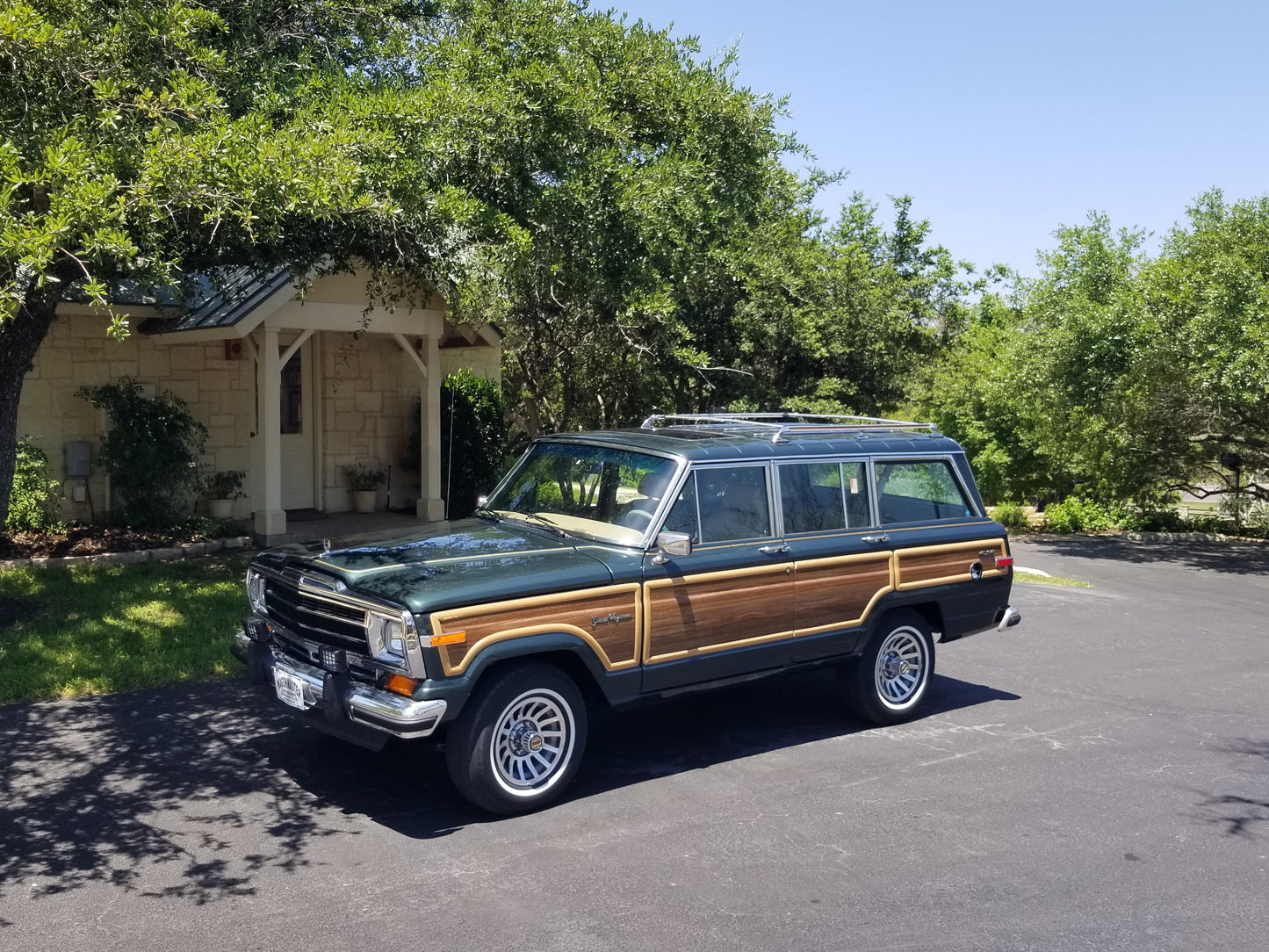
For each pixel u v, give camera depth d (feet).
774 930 14.03
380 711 16.55
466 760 17.28
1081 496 71.26
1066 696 26.86
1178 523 69.72
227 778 19.15
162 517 41.39
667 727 23.47
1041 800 19.31
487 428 53.06
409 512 51.03
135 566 35.88
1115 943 13.94
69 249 23.82
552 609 17.95
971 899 15.14
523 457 23.67
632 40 36.06
